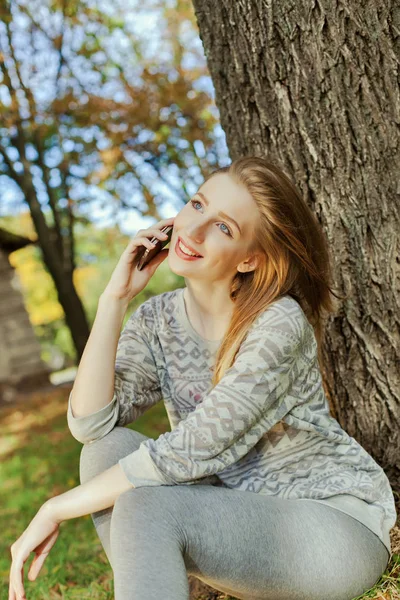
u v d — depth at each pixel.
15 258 22.55
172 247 2.00
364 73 2.28
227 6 2.47
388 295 2.38
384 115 2.28
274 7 2.35
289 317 1.85
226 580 1.58
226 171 1.98
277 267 1.95
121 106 10.66
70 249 13.71
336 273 2.45
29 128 11.74
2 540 4.07
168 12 11.84
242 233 1.92
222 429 1.68
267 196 1.91
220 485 1.98
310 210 2.27
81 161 11.78
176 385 2.04
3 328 13.19
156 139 10.91
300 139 2.44
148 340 2.11
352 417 2.54
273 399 1.77
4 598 2.99
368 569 1.70
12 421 10.01
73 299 13.44
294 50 2.36
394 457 2.43
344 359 2.51
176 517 1.52
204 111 10.82
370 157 2.33
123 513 1.52
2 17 10.60
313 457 1.87
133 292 2.10
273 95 2.46
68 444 7.16
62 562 3.09
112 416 1.96
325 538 1.65
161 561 1.44
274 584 1.60
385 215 2.34
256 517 1.60
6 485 5.80
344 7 2.24
